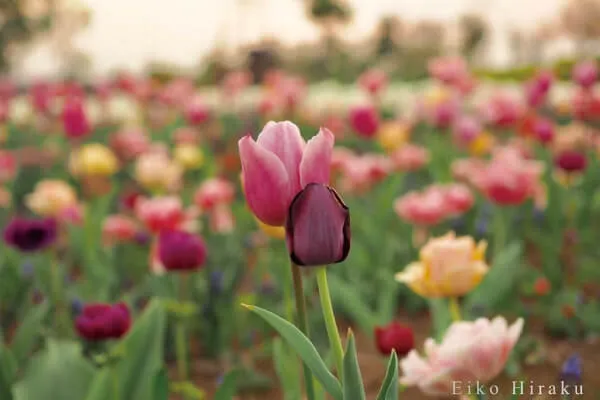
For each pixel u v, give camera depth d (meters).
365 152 4.54
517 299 1.92
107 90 6.02
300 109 5.05
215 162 3.88
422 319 2.01
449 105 3.49
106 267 2.11
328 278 1.88
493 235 2.26
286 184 0.90
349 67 10.80
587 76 3.10
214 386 1.67
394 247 2.23
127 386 1.27
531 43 11.93
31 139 5.30
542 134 2.83
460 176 2.75
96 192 3.27
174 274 1.82
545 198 2.46
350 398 0.88
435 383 1.04
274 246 2.07
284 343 1.39
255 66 9.19
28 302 1.87
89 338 1.26
